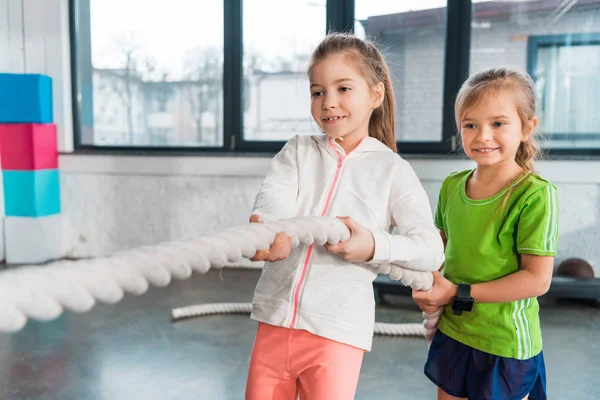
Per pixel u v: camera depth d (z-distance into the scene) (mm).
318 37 3859
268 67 3941
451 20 3629
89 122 4191
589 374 2107
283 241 789
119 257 633
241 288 3439
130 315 2840
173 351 2320
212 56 3984
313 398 918
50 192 3969
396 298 3232
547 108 3627
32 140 3754
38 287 531
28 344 2398
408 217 960
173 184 4004
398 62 3795
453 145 3637
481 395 1134
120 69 4105
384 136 1127
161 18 4004
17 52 4020
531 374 1140
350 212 982
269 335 973
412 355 2291
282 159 1088
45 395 1891
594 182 3400
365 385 1984
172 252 672
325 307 930
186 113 4074
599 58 3525
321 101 987
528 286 1074
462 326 1164
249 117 4012
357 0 3803
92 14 4062
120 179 4051
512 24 3611
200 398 1868
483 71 1186
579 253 3471
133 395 1890
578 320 2816
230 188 3951
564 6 3531
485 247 1145
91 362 2195
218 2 3922
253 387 965
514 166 1164
